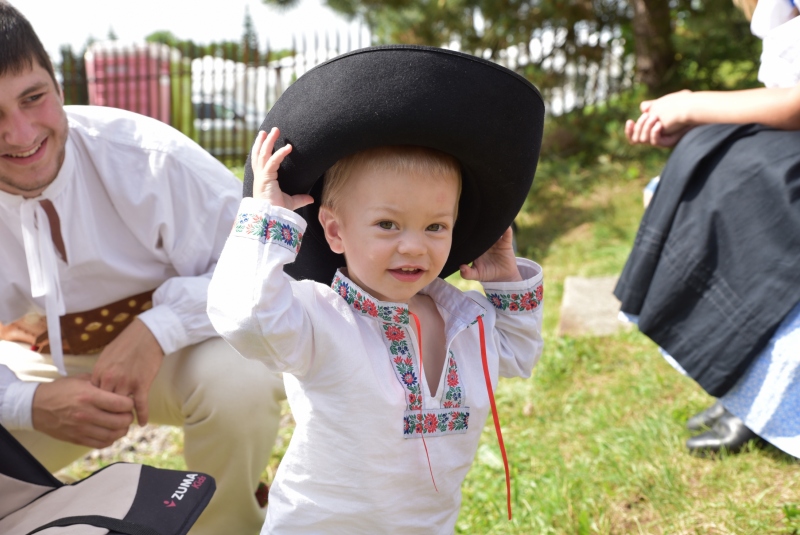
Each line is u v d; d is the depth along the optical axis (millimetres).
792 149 2174
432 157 1473
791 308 2139
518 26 7625
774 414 2184
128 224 2250
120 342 2160
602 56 7855
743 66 7238
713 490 2281
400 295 1535
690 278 2309
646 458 2502
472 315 1654
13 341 2455
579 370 3457
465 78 1391
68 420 2055
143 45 11156
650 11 7250
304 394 1562
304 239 1703
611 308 3951
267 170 1479
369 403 1512
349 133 1414
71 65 10945
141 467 1681
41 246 2125
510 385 3438
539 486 2500
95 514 1511
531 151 1511
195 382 2236
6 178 2004
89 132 2182
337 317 1544
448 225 1521
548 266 5266
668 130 2510
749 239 2209
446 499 1644
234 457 2256
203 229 2311
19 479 1701
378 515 1548
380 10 7551
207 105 11344
